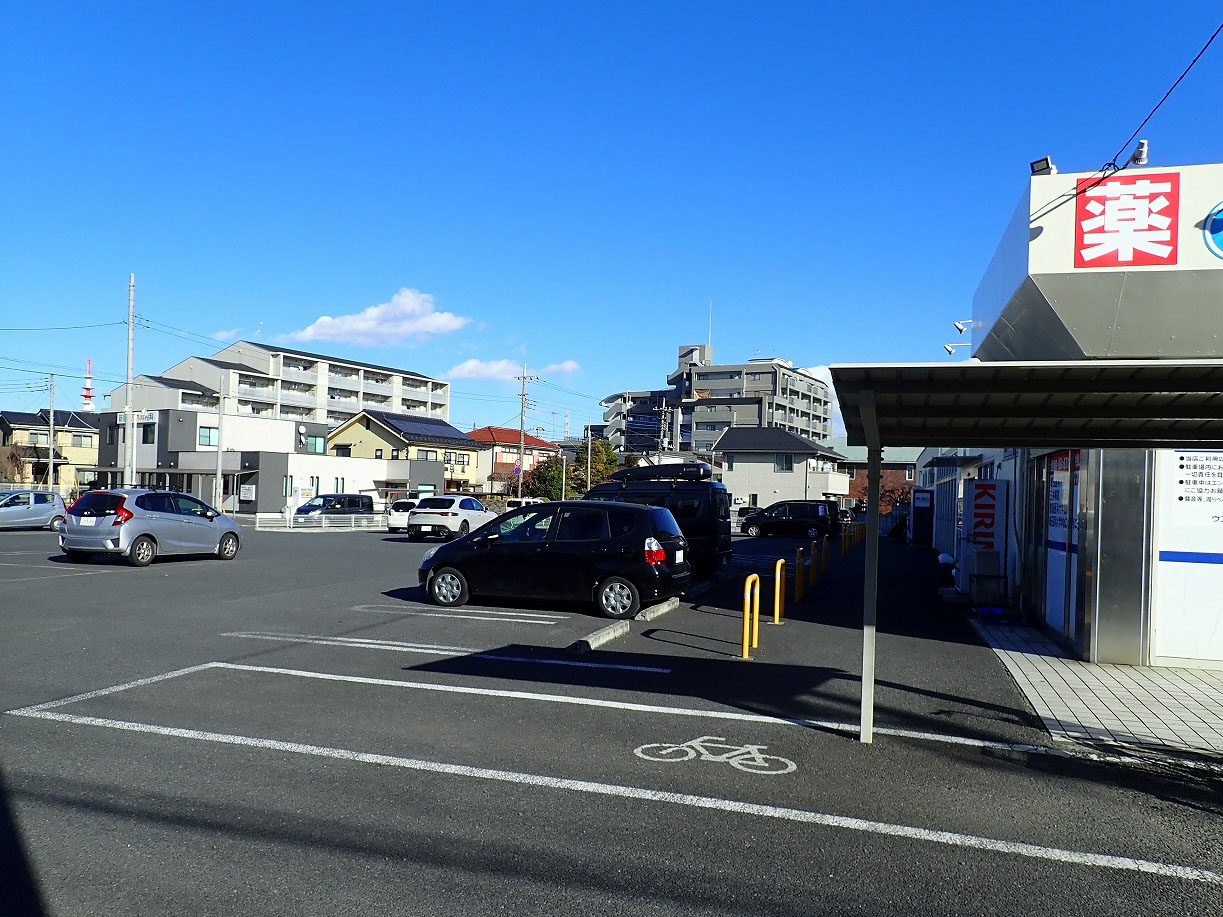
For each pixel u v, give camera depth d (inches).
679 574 481.1
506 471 3238.2
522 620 444.1
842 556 1029.8
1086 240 365.1
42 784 194.9
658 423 4050.2
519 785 202.4
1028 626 464.1
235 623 416.2
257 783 198.7
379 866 156.9
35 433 2920.8
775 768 219.9
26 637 369.7
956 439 266.5
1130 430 260.1
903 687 315.3
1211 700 298.7
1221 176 350.6
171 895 144.0
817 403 4188.0
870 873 159.9
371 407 3720.5
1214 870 164.7
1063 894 153.3
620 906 144.3
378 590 557.9
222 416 2059.5
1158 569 356.5
